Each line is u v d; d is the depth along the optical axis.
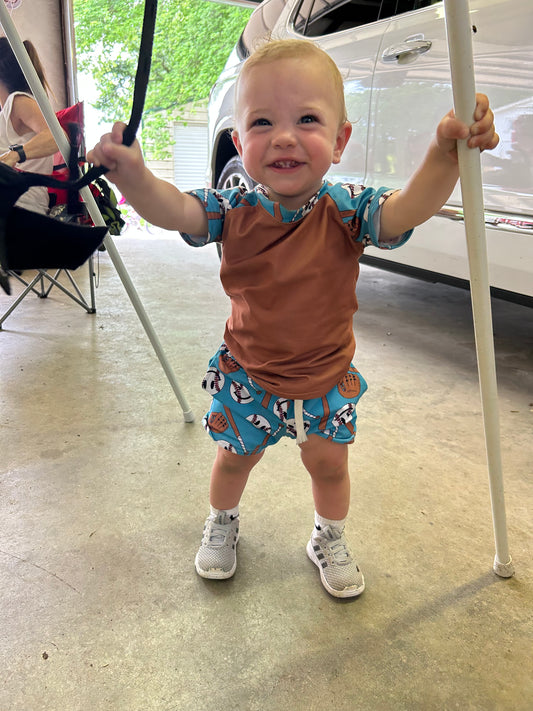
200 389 1.94
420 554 1.18
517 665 0.92
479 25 1.81
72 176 1.10
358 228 0.93
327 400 1.00
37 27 4.42
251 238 0.94
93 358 2.18
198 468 1.46
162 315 2.75
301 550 1.19
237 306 1.00
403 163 2.16
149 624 0.99
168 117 9.69
